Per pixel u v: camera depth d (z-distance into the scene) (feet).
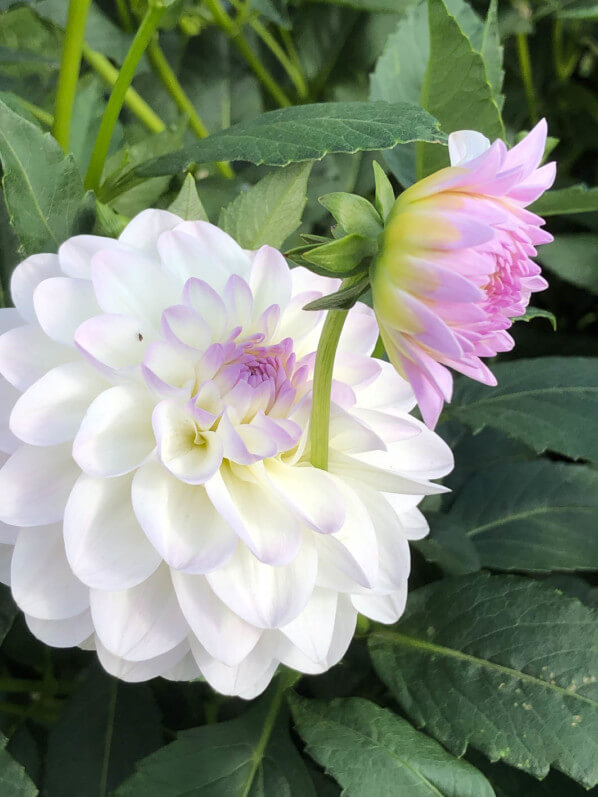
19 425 0.70
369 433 0.74
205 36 1.60
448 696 0.99
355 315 0.85
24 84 1.43
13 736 1.17
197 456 0.76
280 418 0.78
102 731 1.10
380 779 0.91
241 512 0.76
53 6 1.31
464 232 0.60
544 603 1.03
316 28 1.65
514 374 1.28
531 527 1.27
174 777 0.94
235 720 1.02
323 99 1.66
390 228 0.65
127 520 0.74
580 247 1.53
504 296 0.63
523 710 0.96
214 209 1.26
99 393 0.75
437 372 0.64
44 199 0.90
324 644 0.78
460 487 1.36
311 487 0.75
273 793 0.95
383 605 0.84
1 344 0.74
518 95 1.80
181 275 0.80
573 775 0.91
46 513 0.72
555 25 1.76
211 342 0.79
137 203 1.21
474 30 1.33
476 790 0.91
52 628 0.78
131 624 0.75
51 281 0.76
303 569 0.75
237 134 0.99
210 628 0.73
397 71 1.32
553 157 1.85
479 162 0.62
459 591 1.07
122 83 1.05
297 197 1.01
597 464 1.48
